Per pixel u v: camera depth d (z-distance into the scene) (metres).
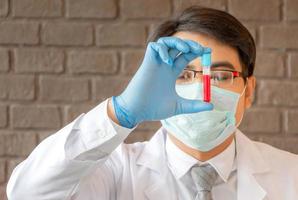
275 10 2.04
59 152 1.05
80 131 1.06
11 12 2.04
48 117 2.06
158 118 1.04
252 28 2.04
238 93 1.28
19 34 2.05
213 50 1.25
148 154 1.36
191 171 1.29
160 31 1.32
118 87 2.05
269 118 2.05
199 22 1.26
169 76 1.02
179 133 1.25
